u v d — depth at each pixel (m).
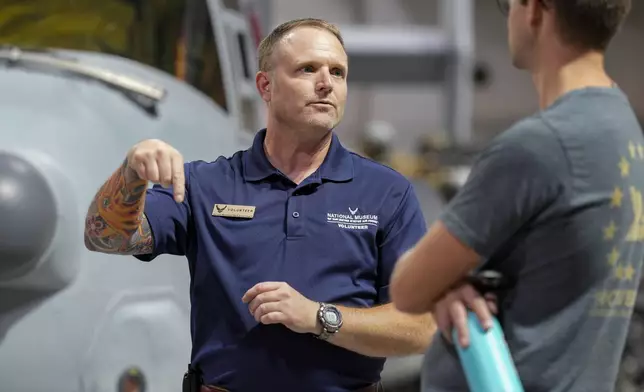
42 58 5.91
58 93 5.73
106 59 6.34
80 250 5.33
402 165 19.56
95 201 3.90
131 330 5.50
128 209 3.80
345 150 4.30
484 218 3.12
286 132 4.16
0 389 5.17
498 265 3.30
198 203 4.14
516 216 3.12
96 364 5.34
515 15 3.44
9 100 5.59
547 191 3.11
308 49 4.06
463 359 3.17
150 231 4.06
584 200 3.12
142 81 6.27
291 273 4.04
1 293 5.23
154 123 6.10
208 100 6.92
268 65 4.16
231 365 3.99
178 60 6.84
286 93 4.06
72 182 5.36
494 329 3.17
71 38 6.50
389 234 4.21
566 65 3.33
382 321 3.98
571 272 3.15
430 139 19.27
